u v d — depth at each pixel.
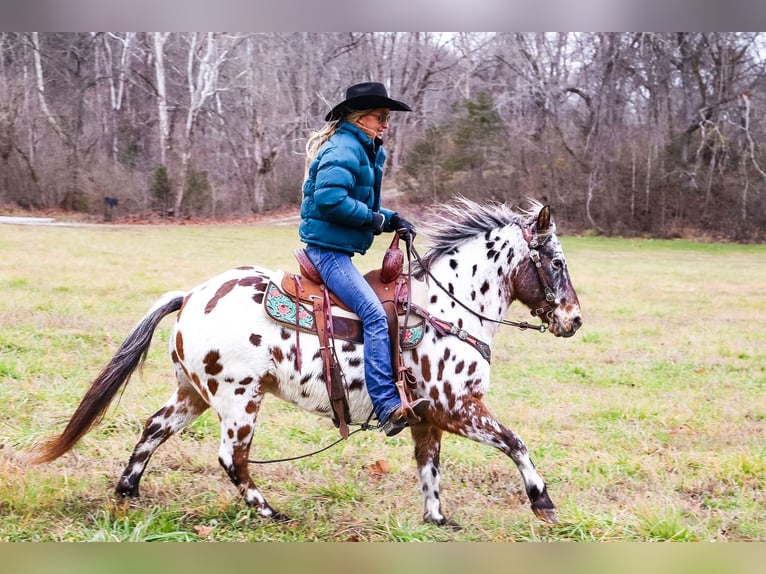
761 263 23.30
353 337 4.21
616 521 4.48
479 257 4.51
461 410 4.27
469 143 35.91
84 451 5.31
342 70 40.09
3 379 6.74
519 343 9.83
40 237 21.28
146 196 33.66
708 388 7.85
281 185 37.78
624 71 36.16
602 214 34.03
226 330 4.23
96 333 8.84
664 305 13.73
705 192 33.59
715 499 5.01
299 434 5.97
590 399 7.19
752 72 35.38
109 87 40.56
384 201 35.41
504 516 4.63
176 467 5.19
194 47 35.81
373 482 5.15
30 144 33.03
